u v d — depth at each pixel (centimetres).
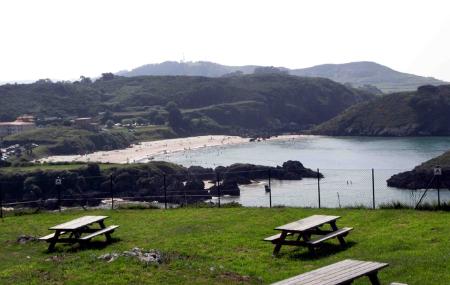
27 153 17562
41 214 2855
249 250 1730
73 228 1888
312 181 9838
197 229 2133
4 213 2989
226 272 1459
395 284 1009
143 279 1404
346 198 6338
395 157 14500
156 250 1698
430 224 1936
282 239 1650
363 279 1290
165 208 2847
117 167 11712
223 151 19050
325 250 1680
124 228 2267
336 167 12688
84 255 1747
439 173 2406
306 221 1742
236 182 9475
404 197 6338
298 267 1496
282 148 19225
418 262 1423
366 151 16588
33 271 1563
